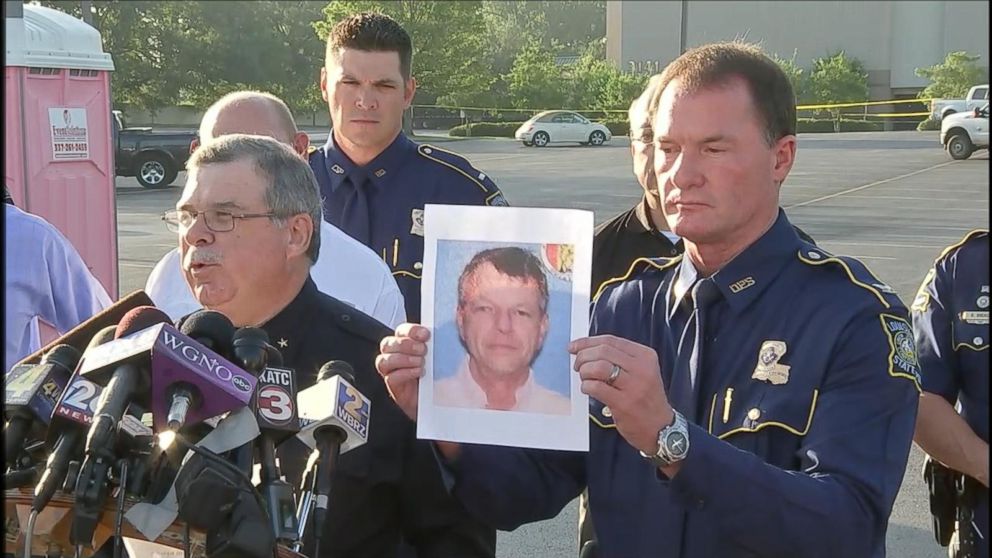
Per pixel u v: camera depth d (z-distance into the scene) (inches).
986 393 98.2
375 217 165.8
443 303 72.3
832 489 67.6
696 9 2269.9
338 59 164.7
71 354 60.9
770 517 65.8
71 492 51.1
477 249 71.9
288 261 89.3
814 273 75.9
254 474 59.4
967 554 98.9
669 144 74.6
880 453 69.7
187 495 51.0
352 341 91.7
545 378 70.7
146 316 61.0
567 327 70.6
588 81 2146.9
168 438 52.8
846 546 67.3
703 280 77.4
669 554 74.8
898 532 189.6
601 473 78.7
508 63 2844.5
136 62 2015.3
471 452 78.9
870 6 2178.9
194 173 88.9
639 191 887.7
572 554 183.6
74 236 249.9
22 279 121.3
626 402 64.7
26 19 238.1
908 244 570.3
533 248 71.4
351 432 67.3
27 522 56.4
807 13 2223.2
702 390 75.8
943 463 99.8
